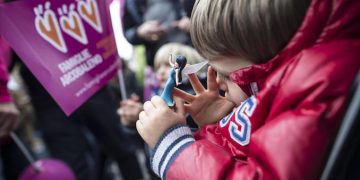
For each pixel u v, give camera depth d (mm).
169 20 2133
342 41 705
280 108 722
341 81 681
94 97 2590
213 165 764
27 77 2479
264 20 748
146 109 878
